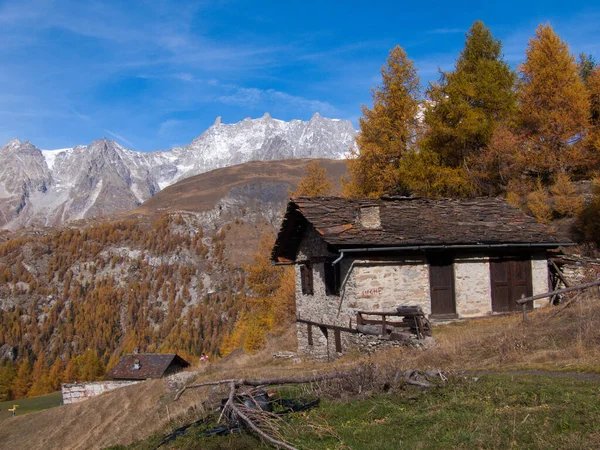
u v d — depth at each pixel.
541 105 31.58
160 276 195.62
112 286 193.62
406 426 7.36
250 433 8.19
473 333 15.70
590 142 30.11
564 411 6.83
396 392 9.01
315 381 10.08
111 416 24.33
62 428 26.08
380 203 20.75
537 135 31.28
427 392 8.74
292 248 23.31
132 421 19.89
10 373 105.12
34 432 27.55
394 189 33.06
